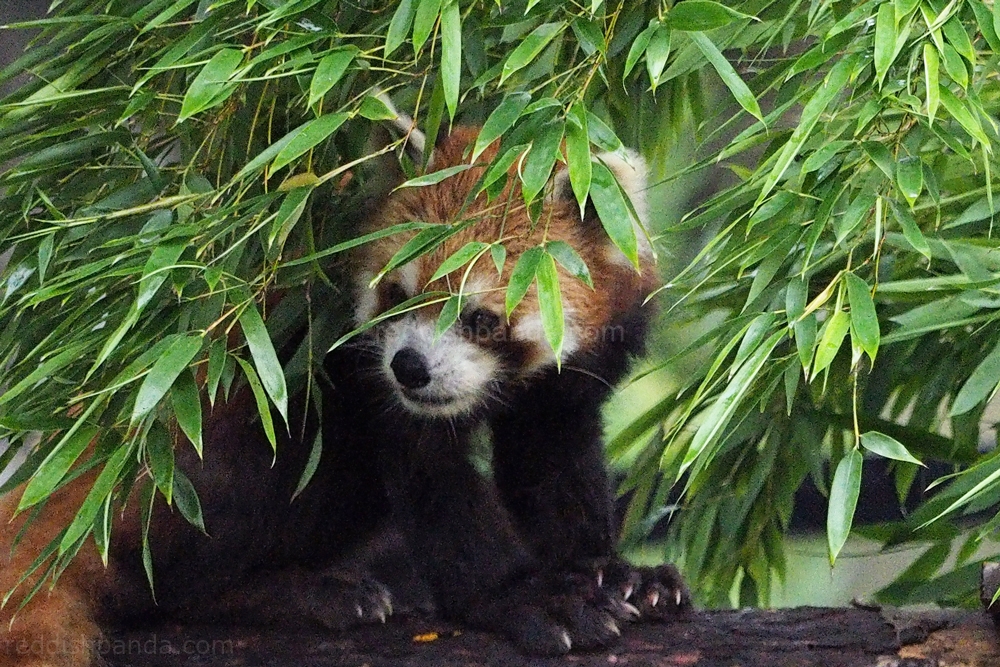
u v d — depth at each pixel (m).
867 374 6.40
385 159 6.11
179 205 4.55
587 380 6.54
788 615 5.57
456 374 6.11
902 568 10.48
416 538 6.19
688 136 8.41
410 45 5.00
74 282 4.29
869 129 4.23
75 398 4.36
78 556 5.75
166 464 4.15
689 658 5.20
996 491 5.08
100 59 5.24
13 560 5.56
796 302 4.07
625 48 5.42
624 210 3.94
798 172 4.58
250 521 6.32
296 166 5.01
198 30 4.48
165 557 6.04
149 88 4.94
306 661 5.39
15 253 5.29
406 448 6.23
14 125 5.09
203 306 4.41
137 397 3.79
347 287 6.08
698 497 7.47
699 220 4.62
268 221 4.32
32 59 5.18
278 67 4.14
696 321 7.69
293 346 6.16
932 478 8.96
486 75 4.45
